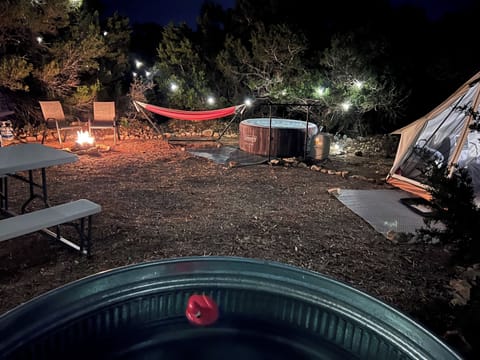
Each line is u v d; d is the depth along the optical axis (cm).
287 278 207
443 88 881
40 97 810
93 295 185
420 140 516
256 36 880
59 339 166
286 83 853
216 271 209
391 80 823
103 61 903
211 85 988
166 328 186
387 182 543
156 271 202
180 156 654
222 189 495
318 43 918
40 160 308
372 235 371
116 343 173
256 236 358
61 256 306
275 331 186
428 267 312
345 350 174
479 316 191
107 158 623
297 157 660
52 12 706
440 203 242
